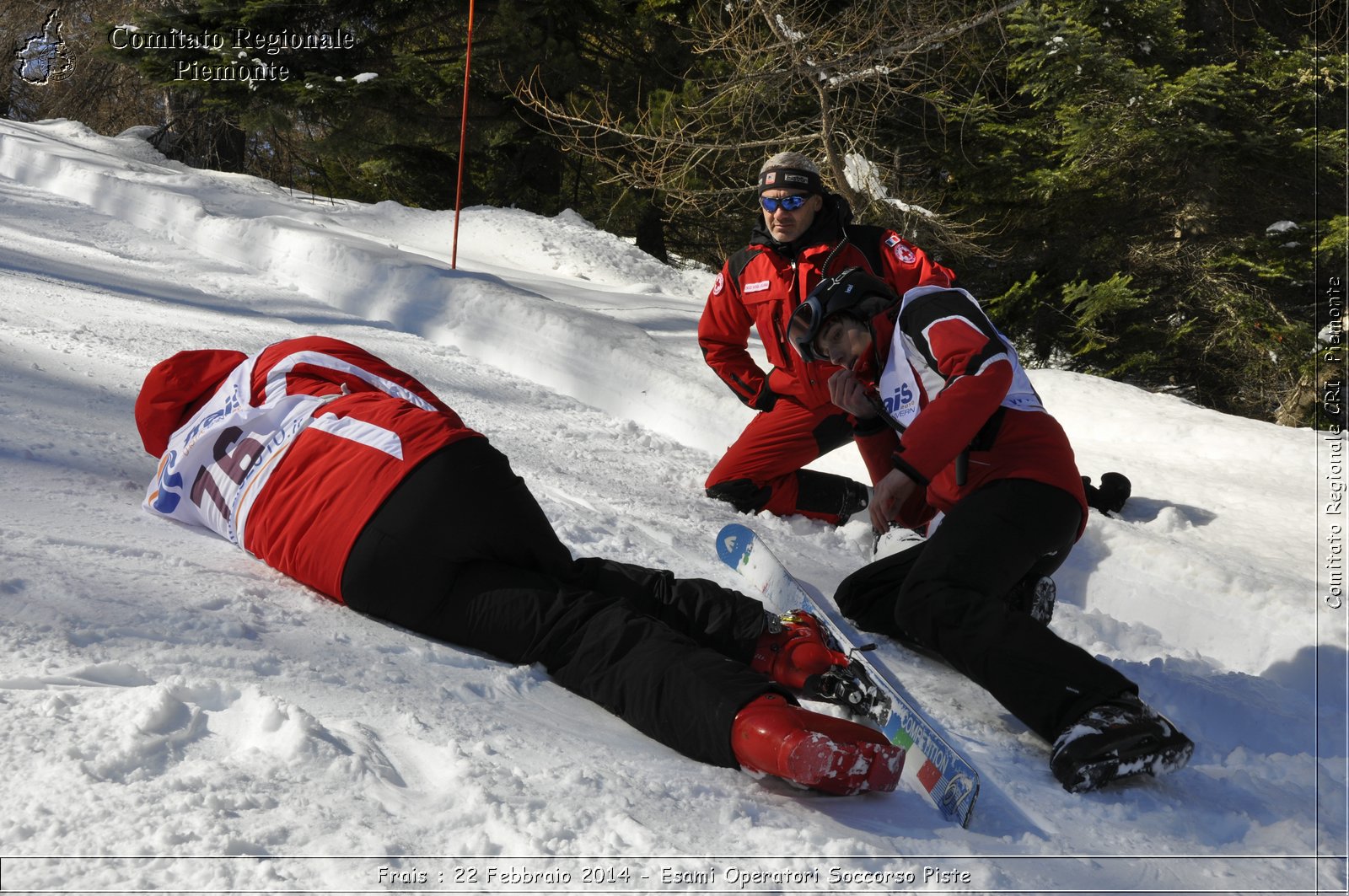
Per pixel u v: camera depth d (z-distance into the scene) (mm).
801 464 4125
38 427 3213
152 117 23484
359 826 1457
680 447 5281
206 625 2043
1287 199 12258
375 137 15953
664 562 3182
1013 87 12383
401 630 2305
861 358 2723
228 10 14688
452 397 5242
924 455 2369
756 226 3971
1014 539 2418
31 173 9938
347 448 2359
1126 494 4426
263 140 23703
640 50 15172
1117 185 12344
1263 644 3377
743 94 10000
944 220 10977
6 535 2291
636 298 9484
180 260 7648
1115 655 3205
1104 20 11570
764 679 1955
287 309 6602
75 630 1885
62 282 5973
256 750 1614
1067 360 12703
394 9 15172
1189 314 12555
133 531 2547
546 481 3979
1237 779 2270
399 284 7020
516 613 2205
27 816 1332
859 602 2840
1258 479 5145
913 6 9469
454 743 1753
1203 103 11023
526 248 11344
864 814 1863
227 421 2588
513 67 14766
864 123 10391
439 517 2232
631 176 10875
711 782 1856
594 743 1933
